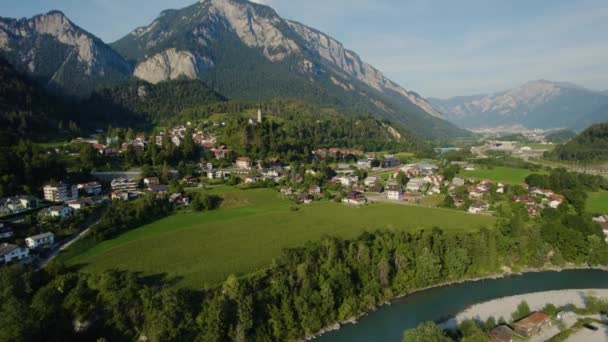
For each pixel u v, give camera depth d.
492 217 168.62
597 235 140.88
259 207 185.00
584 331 92.56
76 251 123.25
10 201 144.75
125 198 175.88
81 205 156.25
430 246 123.88
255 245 133.50
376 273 111.81
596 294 111.44
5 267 98.31
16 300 84.88
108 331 85.62
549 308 100.69
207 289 97.94
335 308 101.00
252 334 89.25
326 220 164.75
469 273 123.69
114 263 116.00
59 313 87.69
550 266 131.12
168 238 139.25
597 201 193.50
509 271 127.12
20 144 199.50
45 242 123.75
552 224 141.00
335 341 92.44
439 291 115.31
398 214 174.25
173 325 84.81
